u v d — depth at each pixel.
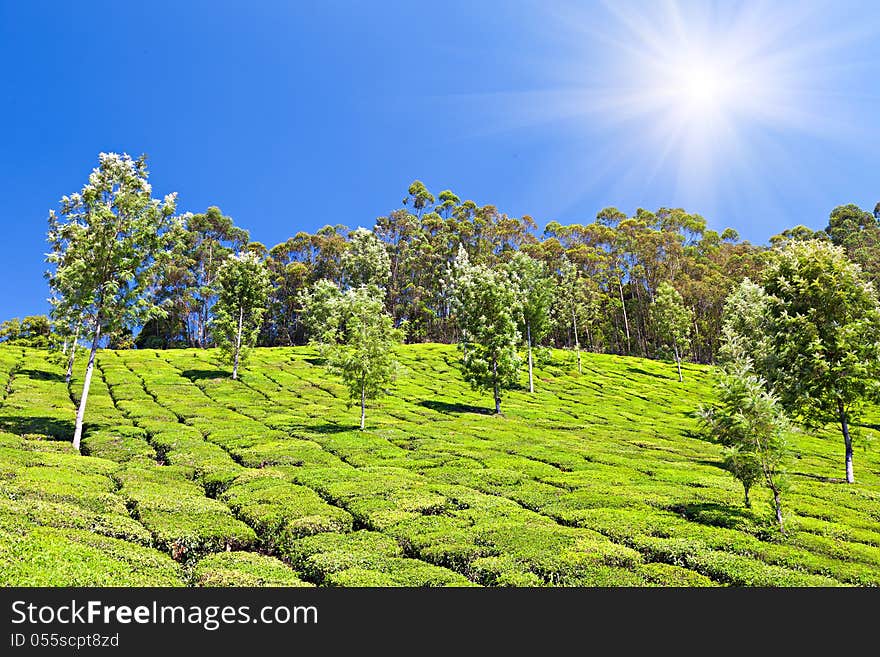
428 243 137.00
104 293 35.09
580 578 16.03
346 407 52.28
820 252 33.28
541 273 74.12
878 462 40.44
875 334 31.88
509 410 55.41
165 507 21.81
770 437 21.56
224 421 42.69
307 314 94.38
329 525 20.69
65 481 23.28
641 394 70.75
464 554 17.86
